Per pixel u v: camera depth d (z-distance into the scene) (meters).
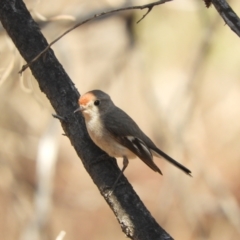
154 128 12.16
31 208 12.41
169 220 13.70
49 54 7.03
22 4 7.16
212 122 17.44
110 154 7.35
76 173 16.20
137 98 17.20
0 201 13.80
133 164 16.95
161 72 18.20
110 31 15.27
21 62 9.59
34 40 6.97
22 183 13.04
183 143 11.78
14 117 13.09
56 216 15.00
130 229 5.89
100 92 7.90
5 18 7.06
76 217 15.38
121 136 7.72
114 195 6.25
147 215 6.00
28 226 10.53
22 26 7.00
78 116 7.18
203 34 12.29
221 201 11.82
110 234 15.51
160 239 5.70
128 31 12.91
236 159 17.28
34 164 13.58
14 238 13.49
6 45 10.76
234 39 18.12
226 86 17.39
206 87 17.30
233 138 17.38
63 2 13.12
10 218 13.64
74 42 15.01
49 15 12.65
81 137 6.99
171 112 11.96
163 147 11.77
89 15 12.48
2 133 12.66
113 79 15.05
